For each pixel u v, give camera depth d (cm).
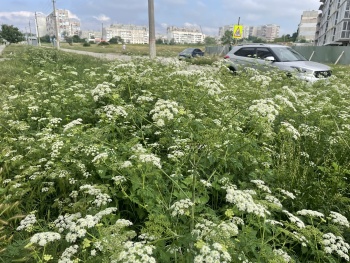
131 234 235
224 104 551
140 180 322
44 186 397
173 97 595
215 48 4156
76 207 318
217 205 382
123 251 201
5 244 294
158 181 338
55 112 633
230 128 417
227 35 6888
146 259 197
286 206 373
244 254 240
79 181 370
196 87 588
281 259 229
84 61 1831
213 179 391
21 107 696
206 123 446
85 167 385
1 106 713
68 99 662
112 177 335
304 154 452
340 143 469
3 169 420
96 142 426
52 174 364
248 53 1428
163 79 768
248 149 418
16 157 421
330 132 545
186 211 263
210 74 867
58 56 1869
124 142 465
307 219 344
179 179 356
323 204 364
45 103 663
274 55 1313
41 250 274
